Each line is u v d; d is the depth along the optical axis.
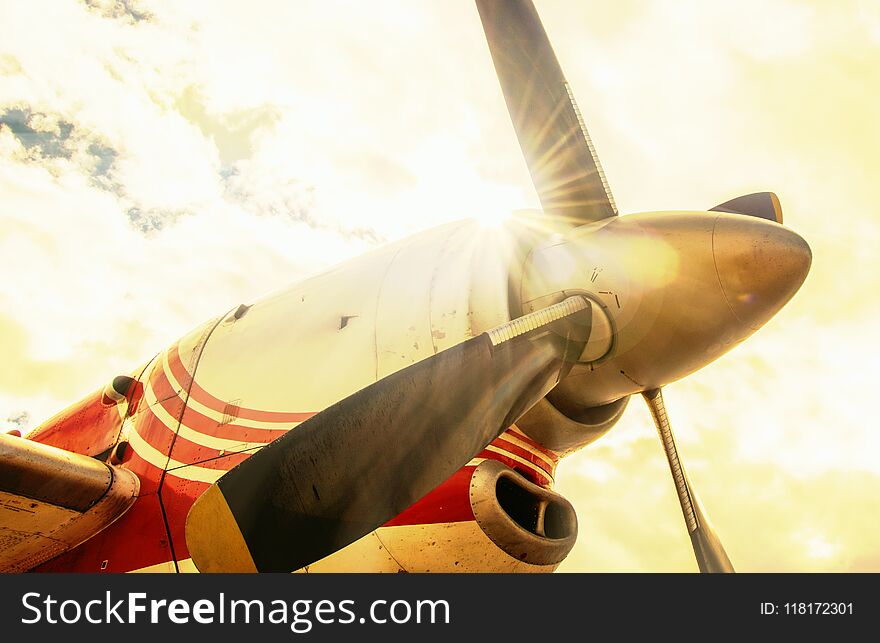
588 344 3.68
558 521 3.96
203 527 2.85
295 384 3.98
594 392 4.01
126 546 4.04
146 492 4.14
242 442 3.95
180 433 4.23
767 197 4.07
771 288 3.42
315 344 4.07
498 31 4.08
